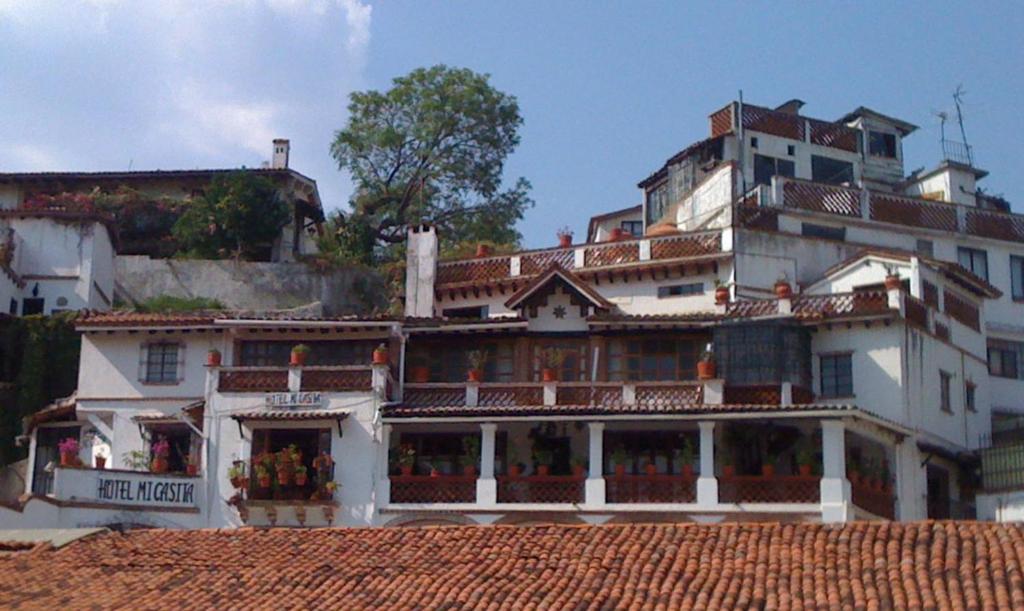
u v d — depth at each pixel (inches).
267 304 2493.8
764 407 1605.6
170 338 1875.0
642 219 2733.8
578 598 1042.7
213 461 1739.7
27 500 1595.7
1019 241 2222.0
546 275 1828.2
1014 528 1058.7
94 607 1126.4
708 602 1010.1
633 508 1621.6
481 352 1831.9
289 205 2689.5
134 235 2659.9
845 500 1566.2
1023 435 1887.3
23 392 2087.8
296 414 1721.2
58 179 2758.4
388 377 1760.6
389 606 1072.8
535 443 1715.1
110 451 1846.7
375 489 1692.9
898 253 1918.1
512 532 1183.6
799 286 2018.9
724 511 1596.9
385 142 2888.8
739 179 2217.0
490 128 2957.7
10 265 2233.0
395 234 2876.5
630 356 1812.3
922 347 1806.1
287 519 1696.6
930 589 981.2
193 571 1189.1
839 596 992.9
